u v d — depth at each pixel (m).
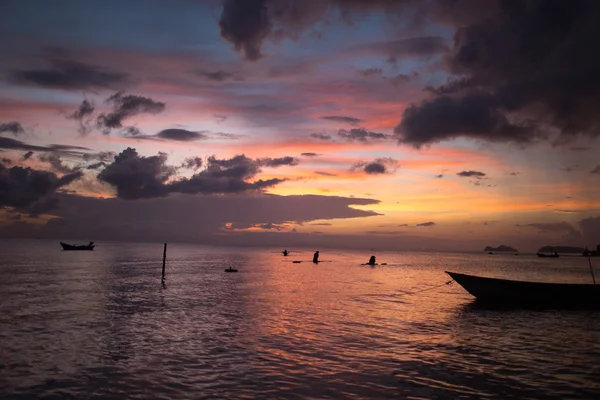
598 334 22.70
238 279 52.81
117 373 14.64
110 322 23.56
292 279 54.66
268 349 18.06
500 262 148.75
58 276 52.00
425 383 14.23
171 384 13.62
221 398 12.51
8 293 35.78
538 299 32.34
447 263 126.50
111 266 71.94
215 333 21.05
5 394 12.68
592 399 13.14
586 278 70.56
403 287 46.41
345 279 56.19
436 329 23.38
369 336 21.08
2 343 18.53
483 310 30.59
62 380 13.90
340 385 13.82
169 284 45.12
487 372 15.62
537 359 17.52
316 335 20.98
